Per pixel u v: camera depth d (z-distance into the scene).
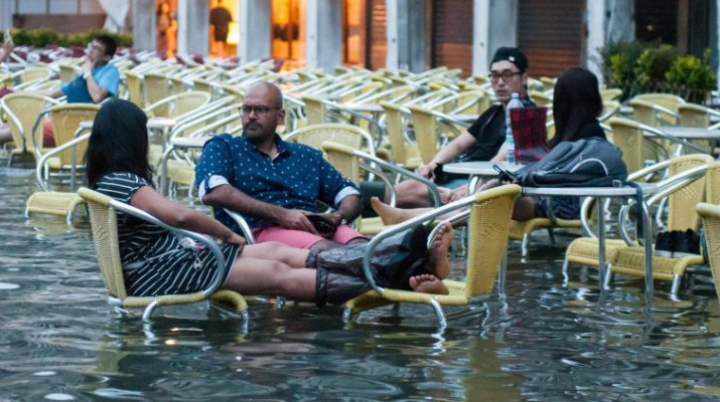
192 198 18.27
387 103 19.64
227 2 53.62
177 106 22.03
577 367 9.57
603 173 11.88
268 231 11.59
